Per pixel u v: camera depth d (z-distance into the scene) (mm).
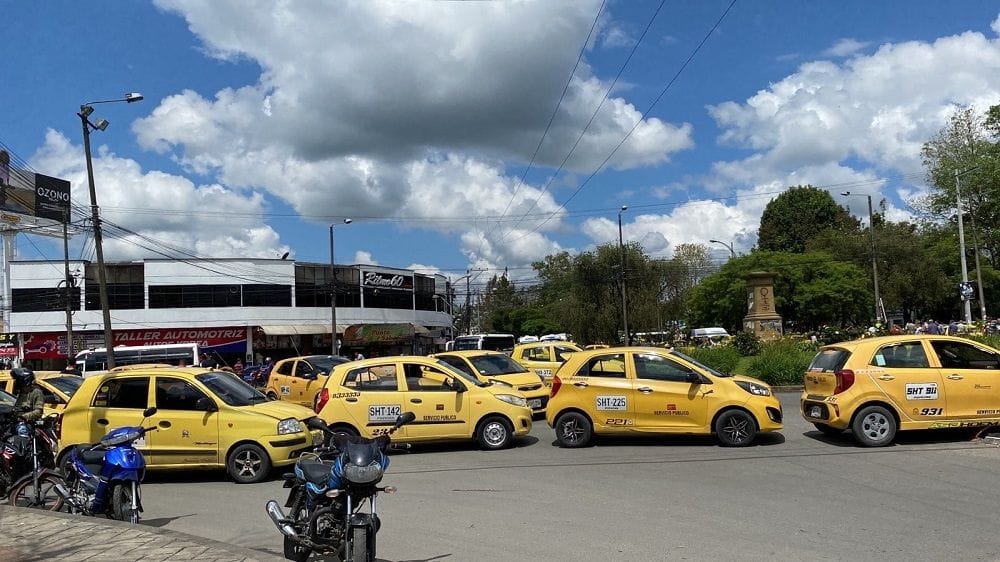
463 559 6191
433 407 12359
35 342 50625
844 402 11242
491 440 12391
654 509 7707
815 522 7008
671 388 11953
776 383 20531
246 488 10094
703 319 51594
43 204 38656
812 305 45688
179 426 10531
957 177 40781
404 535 7031
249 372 36281
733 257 51125
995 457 9953
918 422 11109
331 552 5816
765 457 10586
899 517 7105
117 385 10836
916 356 11344
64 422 10719
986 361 11477
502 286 110438
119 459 7508
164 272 52000
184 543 6320
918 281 53250
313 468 6082
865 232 58969
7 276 50625
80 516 7359
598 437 13312
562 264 82438
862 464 9812
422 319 66688
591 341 50750
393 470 10836
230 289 53094
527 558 6148
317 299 56781
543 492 8797
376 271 61250
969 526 6723
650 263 50906
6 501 8625
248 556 5883
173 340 51719
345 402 12305
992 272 52719
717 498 8133
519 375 17031
